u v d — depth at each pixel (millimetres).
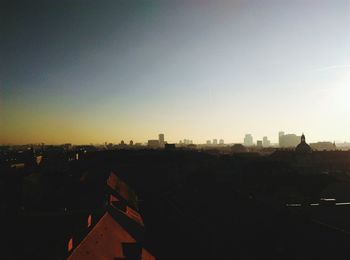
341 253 39062
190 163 169625
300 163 147500
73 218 27891
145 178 139250
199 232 61156
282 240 47969
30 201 43094
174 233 60719
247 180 99000
